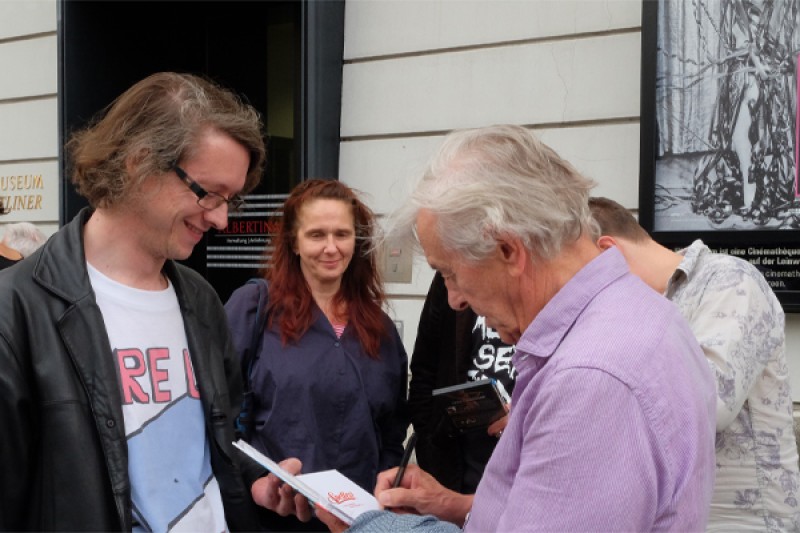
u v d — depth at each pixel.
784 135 3.15
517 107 3.79
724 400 1.74
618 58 3.57
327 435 2.61
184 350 1.87
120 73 4.80
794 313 3.22
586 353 1.22
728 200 3.25
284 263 2.76
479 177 1.31
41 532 1.60
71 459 1.59
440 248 1.36
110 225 1.76
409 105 4.05
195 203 1.69
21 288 1.63
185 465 1.79
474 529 1.37
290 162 4.66
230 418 1.93
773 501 1.83
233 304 2.71
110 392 1.64
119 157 1.67
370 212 2.81
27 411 1.59
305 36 4.04
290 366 2.62
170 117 1.67
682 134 3.33
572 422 1.19
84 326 1.65
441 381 2.63
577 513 1.17
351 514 1.89
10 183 5.30
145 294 1.80
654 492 1.18
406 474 2.09
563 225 1.31
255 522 1.96
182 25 4.99
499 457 1.35
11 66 5.28
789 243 3.14
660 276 2.01
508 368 2.50
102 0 4.71
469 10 3.90
